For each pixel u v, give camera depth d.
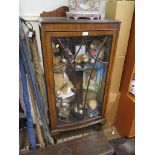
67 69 1.14
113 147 1.18
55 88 1.17
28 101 1.17
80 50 1.10
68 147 1.13
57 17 1.11
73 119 1.36
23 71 1.07
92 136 1.23
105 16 1.26
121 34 1.21
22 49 1.03
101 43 1.13
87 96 1.38
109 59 1.15
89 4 0.99
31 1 1.10
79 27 0.95
